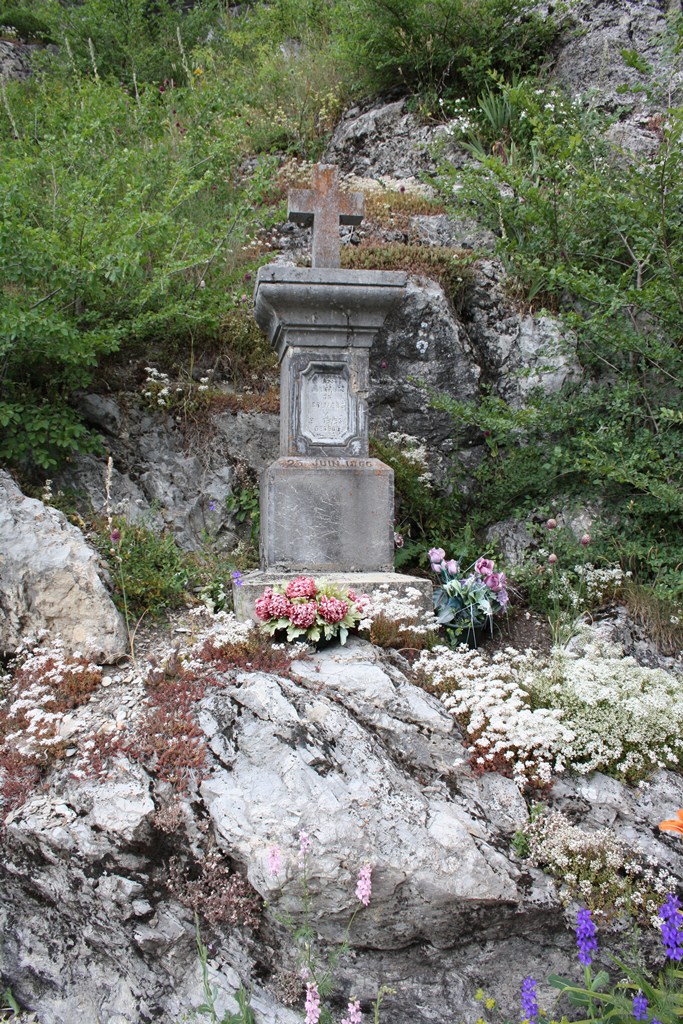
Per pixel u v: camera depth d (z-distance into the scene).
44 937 3.08
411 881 2.71
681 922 2.40
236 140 7.29
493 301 6.09
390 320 5.74
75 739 3.29
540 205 5.74
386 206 7.15
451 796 3.05
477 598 4.30
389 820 2.83
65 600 3.97
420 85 8.33
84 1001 2.99
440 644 4.10
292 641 3.79
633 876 2.93
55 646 3.88
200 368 5.75
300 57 9.80
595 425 5.32
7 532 4.09
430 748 3.24
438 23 8.09
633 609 4.54
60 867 2.97
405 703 3.38
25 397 4.94
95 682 3.70
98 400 5.29
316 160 8.47
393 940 2.77
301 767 2.95
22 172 4.84
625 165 6.45
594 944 2.47
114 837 2.91
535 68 8.07
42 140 6.67
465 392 5.77
